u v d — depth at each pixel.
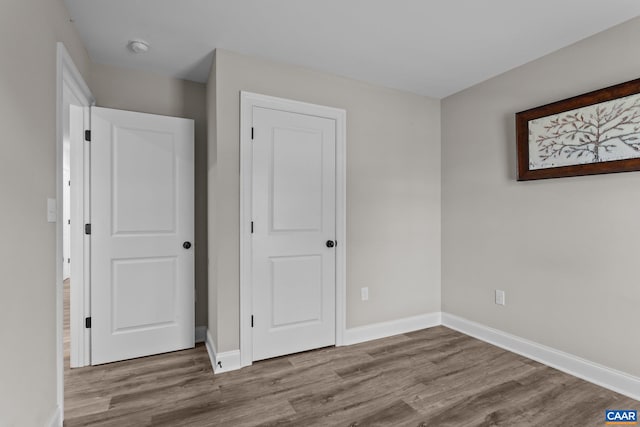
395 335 3.01
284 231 2.54
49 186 1.58
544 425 1.70
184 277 2.65
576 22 2.02
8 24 1.19
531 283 2.50
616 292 2.03
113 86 2.54
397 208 3.08
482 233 2.89
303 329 2.61
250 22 2.00
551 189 2.38
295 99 2.58
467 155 3.04
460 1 1.82
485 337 2.84
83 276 2.33
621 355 2.00
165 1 1.79
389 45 2.29
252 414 1.78
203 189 2.83
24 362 1.31
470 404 1.88
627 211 1.98
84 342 2.33
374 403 1.89
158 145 2.56
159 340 2.55
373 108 2.95
